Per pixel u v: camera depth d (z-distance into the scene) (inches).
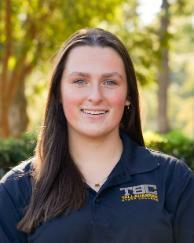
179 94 2503.7
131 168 128.0
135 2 619.5
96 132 125.7
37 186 126.0
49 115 132.3
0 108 543.5
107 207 123.1
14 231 125.6
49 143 130.5
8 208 126.3
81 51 126.6
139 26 584.7
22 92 631.2
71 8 495.5
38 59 533.6
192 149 299.9
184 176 130.0
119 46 127.9
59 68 129.0
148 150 134.1
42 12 516.1
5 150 275.1
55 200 123.0
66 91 126.6
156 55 557.9
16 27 538.6
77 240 121.1
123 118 138.0
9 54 524.4
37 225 123.3
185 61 1416.1
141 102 138.4
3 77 534.6
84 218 121.7
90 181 127.9
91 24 537.6
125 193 124.9
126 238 121.3
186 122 2060.8
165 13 857.5
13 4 514.9
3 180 130.0
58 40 513.7
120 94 126.4
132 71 130.8
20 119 628.7
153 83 571.8
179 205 127.6
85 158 129.6
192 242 127.8
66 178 125.4
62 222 121.7
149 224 122.2
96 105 124.7
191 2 885.8
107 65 125.6
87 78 125.4
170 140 301.3
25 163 133.3
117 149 131.0
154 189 126.6
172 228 127.3
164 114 948.6
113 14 542.0
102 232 121.3
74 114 126.4
